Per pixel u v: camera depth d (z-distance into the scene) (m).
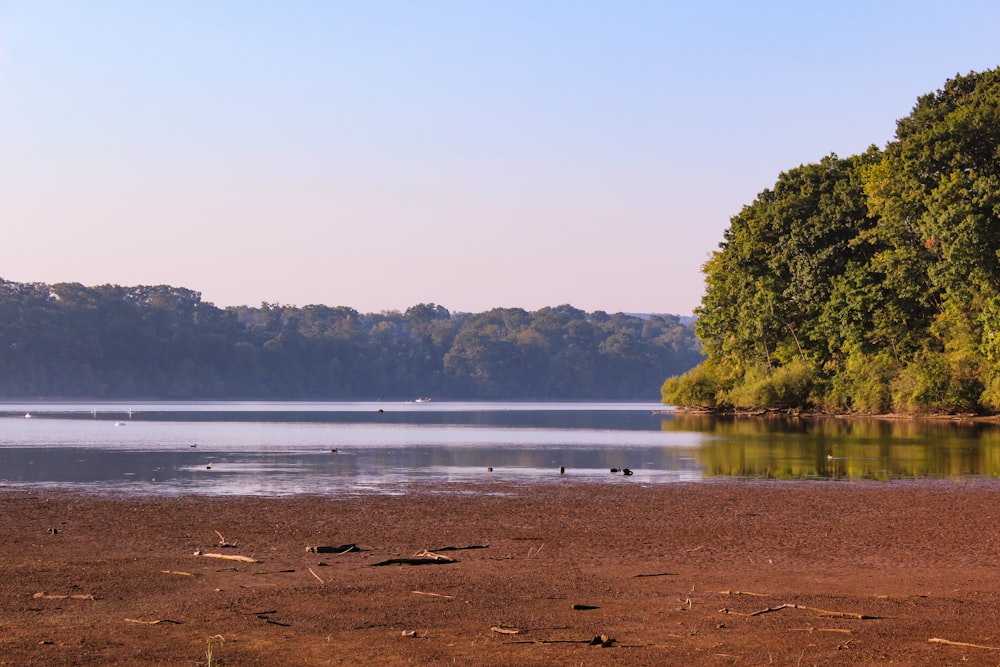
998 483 34.34
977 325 78.38
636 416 118.44
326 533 23.16
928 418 85.88
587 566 19.06
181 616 14.88
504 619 14.77
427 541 22.08
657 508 27.86
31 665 12.38
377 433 74.06
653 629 14.23
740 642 13.55
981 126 72.19
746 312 98.25
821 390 96.38
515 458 47.34
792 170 97.81
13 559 19.58
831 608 15.51
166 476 37.59
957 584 17.42
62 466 42.19
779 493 31.53
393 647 13.25
